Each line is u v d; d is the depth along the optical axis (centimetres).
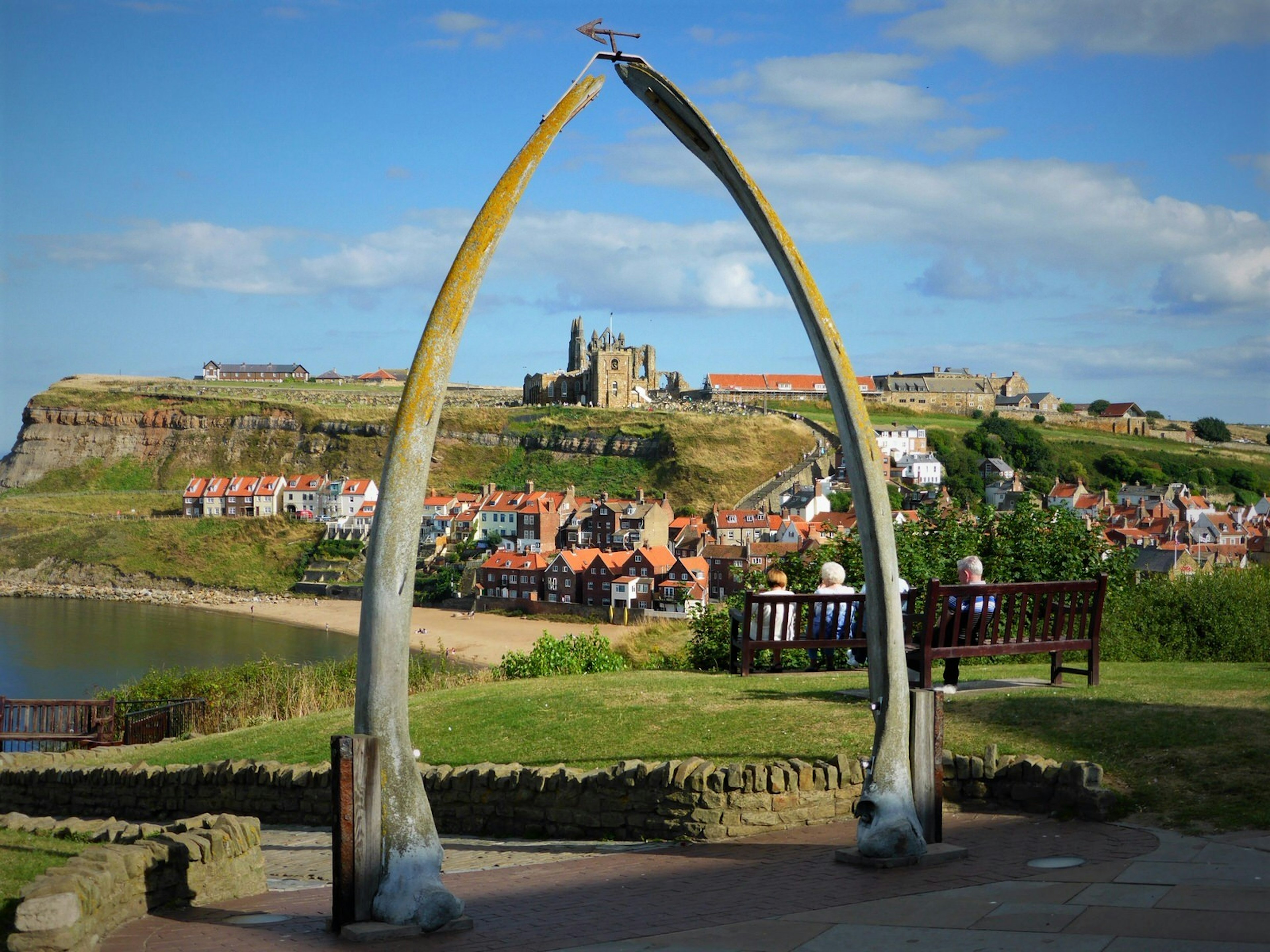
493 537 13900
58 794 1496
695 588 10094
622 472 16850
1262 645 1750
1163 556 8338
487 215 739
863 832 780
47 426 19875
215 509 16012
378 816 695
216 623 10331
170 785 1352
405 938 661
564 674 2058
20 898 706
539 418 18512
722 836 908
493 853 950
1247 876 657
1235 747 917
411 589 717
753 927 632
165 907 779
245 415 19675
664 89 791
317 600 12294
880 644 807
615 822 959
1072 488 14475
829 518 12600
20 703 2036
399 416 720
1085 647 1248
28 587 13200
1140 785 875
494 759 1123
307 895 852
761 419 17662
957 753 973
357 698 712
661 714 1199
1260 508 15075
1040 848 778
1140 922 575
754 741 1061
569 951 609
